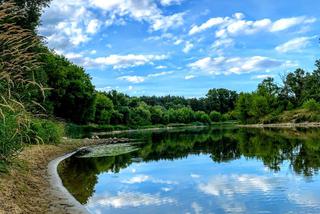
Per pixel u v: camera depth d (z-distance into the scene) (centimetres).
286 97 11612
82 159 2538
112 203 1241
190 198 1321
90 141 4169
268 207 1174
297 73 11650
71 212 1022
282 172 1838
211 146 3544
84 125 7875
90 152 3041
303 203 1216
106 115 9512
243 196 1334
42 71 3516
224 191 1431
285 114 10550
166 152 3030
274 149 2984
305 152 2684
